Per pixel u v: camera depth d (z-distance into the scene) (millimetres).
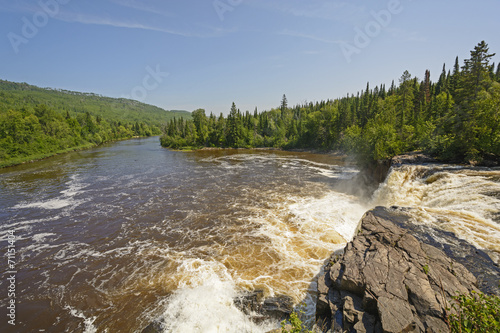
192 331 10094
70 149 82500
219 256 15914
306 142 93688
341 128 81375
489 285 8469
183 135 108875
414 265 9484
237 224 20859
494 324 4781
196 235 19000
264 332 10000
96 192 31078
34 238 18969
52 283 13648
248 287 12812
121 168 49094
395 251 10391
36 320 11125
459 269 9172
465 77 38969
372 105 79625
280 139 103188
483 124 23172
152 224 21234
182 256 16062
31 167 51312
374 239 11594
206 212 23812
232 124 104062
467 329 5348
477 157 22984
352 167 50375
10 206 25938
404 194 20922
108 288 13133
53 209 25000
